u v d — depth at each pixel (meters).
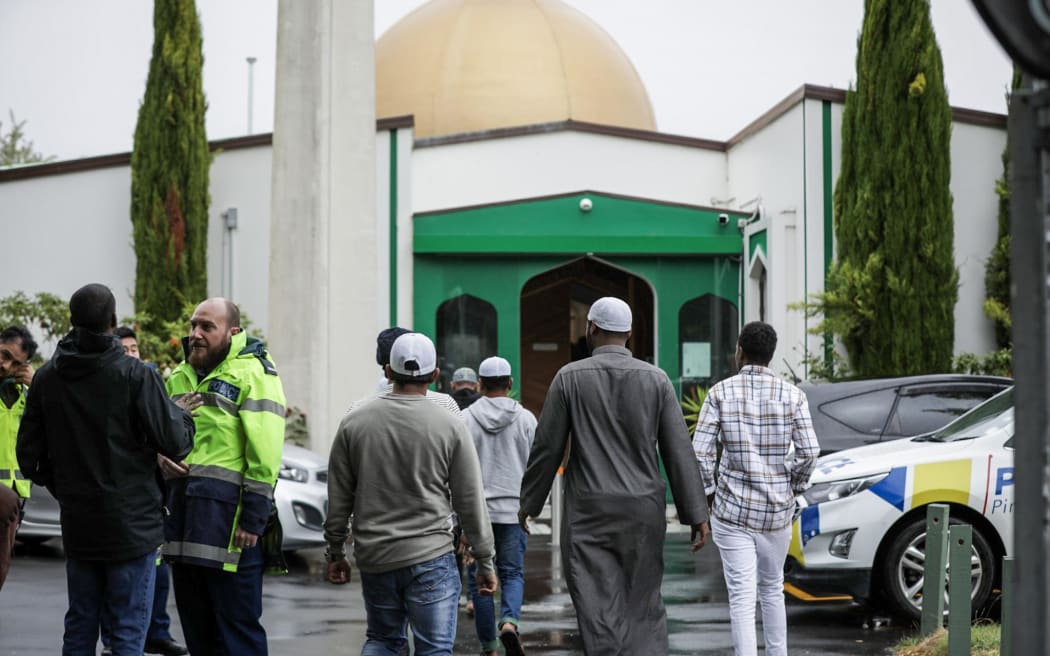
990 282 18.84
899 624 9.54
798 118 19.59
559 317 23.86
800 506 9.42
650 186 24.80
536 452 6.76
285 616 10.09
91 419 6.05
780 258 19.77
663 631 6.62
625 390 6.68
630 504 6.57
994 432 9.66
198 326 6.69
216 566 6.52
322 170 18.48
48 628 9.46
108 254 21.58
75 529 6.10
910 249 17.53
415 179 24.64
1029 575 2.93
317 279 18.36
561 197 21.30
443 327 21.28
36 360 19.50
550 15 35.94
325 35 18.56
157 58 20.69
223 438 6.62
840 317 17.72
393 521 6.16
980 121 19.02
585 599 6.54
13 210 21.77
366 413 6.25
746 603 7.15
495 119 33.56
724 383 7.33
